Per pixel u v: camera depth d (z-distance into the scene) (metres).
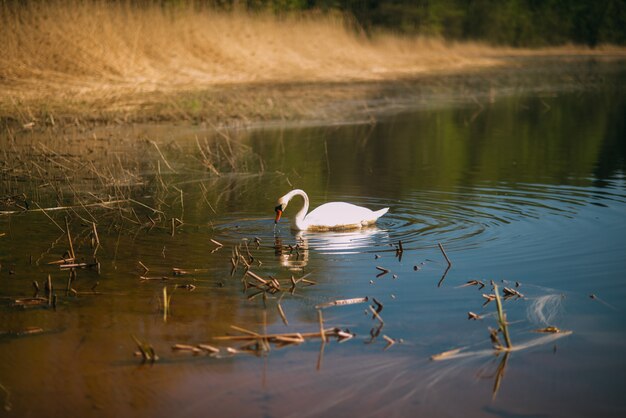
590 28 54.78
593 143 17.20
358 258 8.47
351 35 36.47
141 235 9.46
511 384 5.56
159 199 11.48
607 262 8.18
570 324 6.59
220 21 30.27
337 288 7.49
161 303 7.07
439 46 42.53
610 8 55.09
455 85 30.48
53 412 5.13
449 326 6.56
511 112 23.44
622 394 5.42
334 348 6.12
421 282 7.66
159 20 28.25
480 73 35.34
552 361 5.91
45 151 15.21
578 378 5.65
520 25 51.25
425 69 34.72
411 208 10.85
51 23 25.41
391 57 36.16
